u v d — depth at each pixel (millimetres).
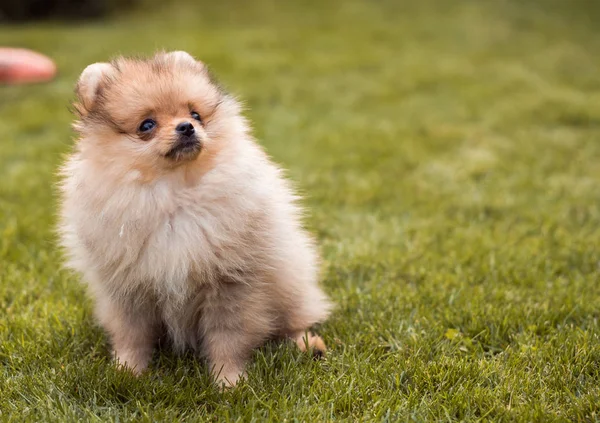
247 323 896
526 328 970
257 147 916
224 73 2396
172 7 3807
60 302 1015
